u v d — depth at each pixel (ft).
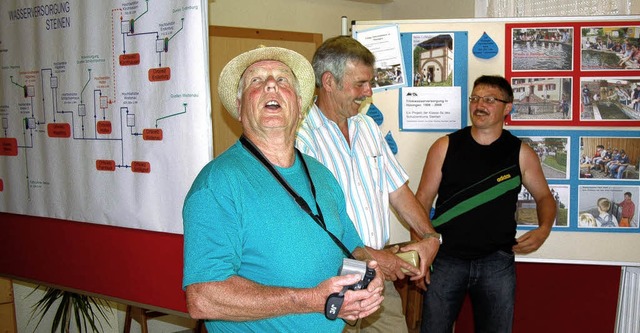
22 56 8.06
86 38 7.22
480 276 8.11
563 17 8.87
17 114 8.21
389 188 7.23
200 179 4.46
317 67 6.50
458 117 9.21
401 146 9.40
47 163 7.89
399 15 15.20
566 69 8.89
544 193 8.61
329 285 4.09
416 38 9.21
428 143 9.33
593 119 8.89
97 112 7.19
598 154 8.93
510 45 9.00
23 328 10.19
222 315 4.09
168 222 6.63
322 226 4.71
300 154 5.25
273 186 4.59
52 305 10.51
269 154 4.86
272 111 4.67
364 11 15.49
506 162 8.15
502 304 8.14
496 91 7.98
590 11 11.27
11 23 8.14
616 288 9.84
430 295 8.25
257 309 4.05
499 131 8.29
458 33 9.12
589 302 10.06
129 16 6.73
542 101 8.96
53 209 7.88
